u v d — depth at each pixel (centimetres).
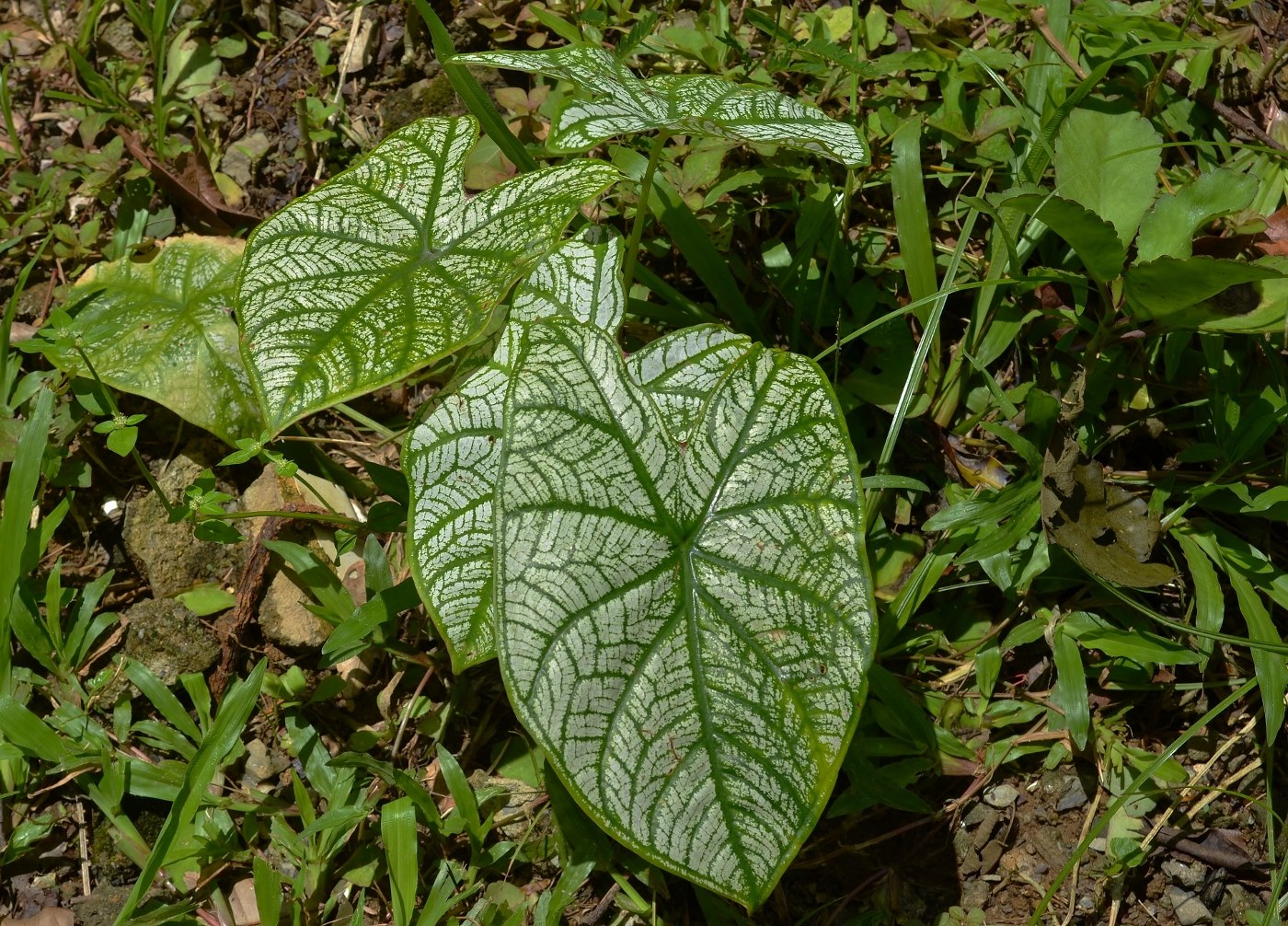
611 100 163
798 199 186
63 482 184
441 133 173
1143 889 174
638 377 162
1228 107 190
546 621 156
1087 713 173
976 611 179
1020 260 183
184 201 193
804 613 158
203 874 173
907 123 183
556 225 164
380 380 159
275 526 181
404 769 178
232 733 171
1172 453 183
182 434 187
